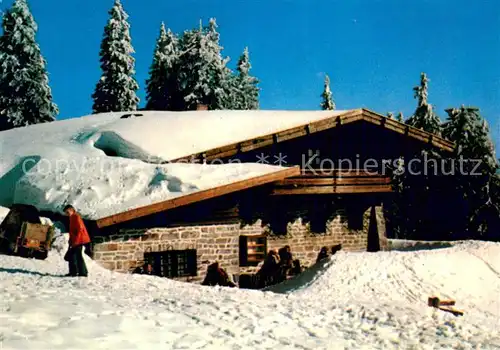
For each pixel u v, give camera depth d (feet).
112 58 145.48
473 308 44.32
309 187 65.10
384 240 72.69
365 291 42.47
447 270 50.06
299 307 29.81
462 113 118.83
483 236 115.85
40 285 26.66
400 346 24.12
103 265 46.83
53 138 76.48
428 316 31.91
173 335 18.13
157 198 51.11
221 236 53.78
